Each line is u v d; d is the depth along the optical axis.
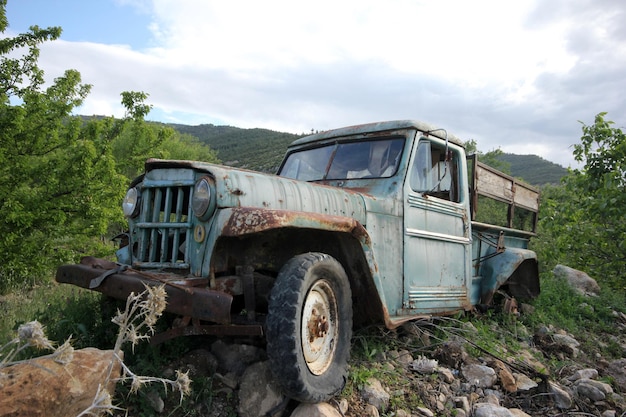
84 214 7.17
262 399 3.04
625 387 4.39
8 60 7.10
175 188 3.37
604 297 7.62
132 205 3.53
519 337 5.41
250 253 3.30
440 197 5.12
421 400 3.52
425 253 4.62
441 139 5.00
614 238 7.92
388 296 4.10
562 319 6.34
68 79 7.70
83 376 2.31
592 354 5.36
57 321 3.79
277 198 3.34
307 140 5.25
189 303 2.79
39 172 6.91
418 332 4.55
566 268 8.69
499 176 6.27
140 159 8.29
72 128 7.28
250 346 3.49
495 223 7.49
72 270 3.39
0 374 1.89
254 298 3.11
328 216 3.27
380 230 4.09
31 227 6.84
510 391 3.92
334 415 2.96
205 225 3.12
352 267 3.73
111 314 3.84
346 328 3.41
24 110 6.65
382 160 4.60
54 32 7.39
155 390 2.94
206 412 2.99
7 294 6.73
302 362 2.85
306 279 2.97
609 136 7.75
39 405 2.11
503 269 5.88
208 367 3.34
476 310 5.77
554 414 3.68
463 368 4.05
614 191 7.32
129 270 3.21
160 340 3.04
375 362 3.85
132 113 8.23
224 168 3.25
